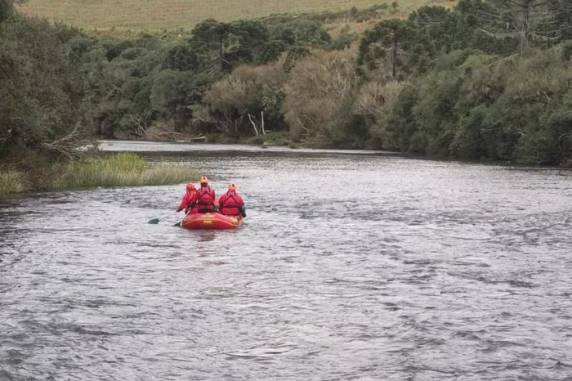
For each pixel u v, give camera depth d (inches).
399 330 557.9
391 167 2411.4
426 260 829.2
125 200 1416.1
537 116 2721.5
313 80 4249.5
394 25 4045.3
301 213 1239.5
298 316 594.2
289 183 1796.3
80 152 1830.7
